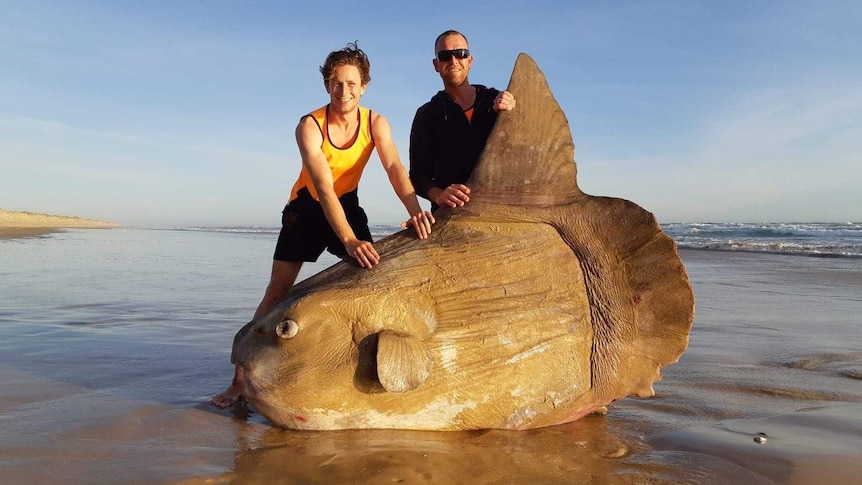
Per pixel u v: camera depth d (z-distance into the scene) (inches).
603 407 172.2
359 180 200.5
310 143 179.9
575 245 166.6
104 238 1269.7
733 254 778.8
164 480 119.1
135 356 225.8
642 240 164.4
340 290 154.4
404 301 154.5
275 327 151.1
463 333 154.9
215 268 591.2
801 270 565.3
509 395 156.6
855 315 327.9
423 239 166.4
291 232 201.0
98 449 135.5
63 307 335.9
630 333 164.2
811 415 168.6
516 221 167.6
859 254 701.9
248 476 123.4
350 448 140.6
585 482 126.3
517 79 175.2
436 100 229.6
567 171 173.0
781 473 131.0
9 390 178.9
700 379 207.9
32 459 128.2
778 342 261.6
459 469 131.1
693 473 131.3
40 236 1274.6
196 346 244.2
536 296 160.9
